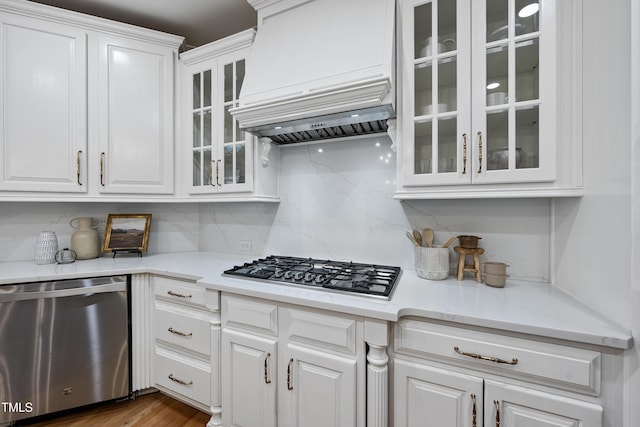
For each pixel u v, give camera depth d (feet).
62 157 5.64
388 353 3.52
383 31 4.27
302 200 6.38
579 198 3.51
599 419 2.63
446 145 4.12
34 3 5.33
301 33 4.97
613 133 2.83
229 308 4.46
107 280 5.37
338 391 3.64
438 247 4.66
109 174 5.99
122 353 5.50
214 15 6.48
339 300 3.61
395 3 4.38
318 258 6.20
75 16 5.65
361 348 3.51
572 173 3.43
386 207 5.55
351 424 3.53
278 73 4.93
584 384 2.68
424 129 4.25
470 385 3.11
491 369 3.06
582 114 3.36
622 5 2.69
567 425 2.74
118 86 6.05
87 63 5.83
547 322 2.86
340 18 4.69
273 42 5.20
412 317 3.41
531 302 3.49
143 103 6.27
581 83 3.36
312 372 3.80
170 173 6.55
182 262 6.23
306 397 3.85
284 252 6.61
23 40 5.37
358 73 4.25
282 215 6.63
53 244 6.07
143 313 5.69
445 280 4.60
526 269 4.50
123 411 5.51
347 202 5.91
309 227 6.31
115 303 5.44
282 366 4.06
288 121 4.84
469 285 4.29
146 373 5.72
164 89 6.48
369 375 3.46
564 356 2.76
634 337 2.50
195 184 6.61
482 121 3.78
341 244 5.97
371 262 5.67
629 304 2.61
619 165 2.74
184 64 6.61
